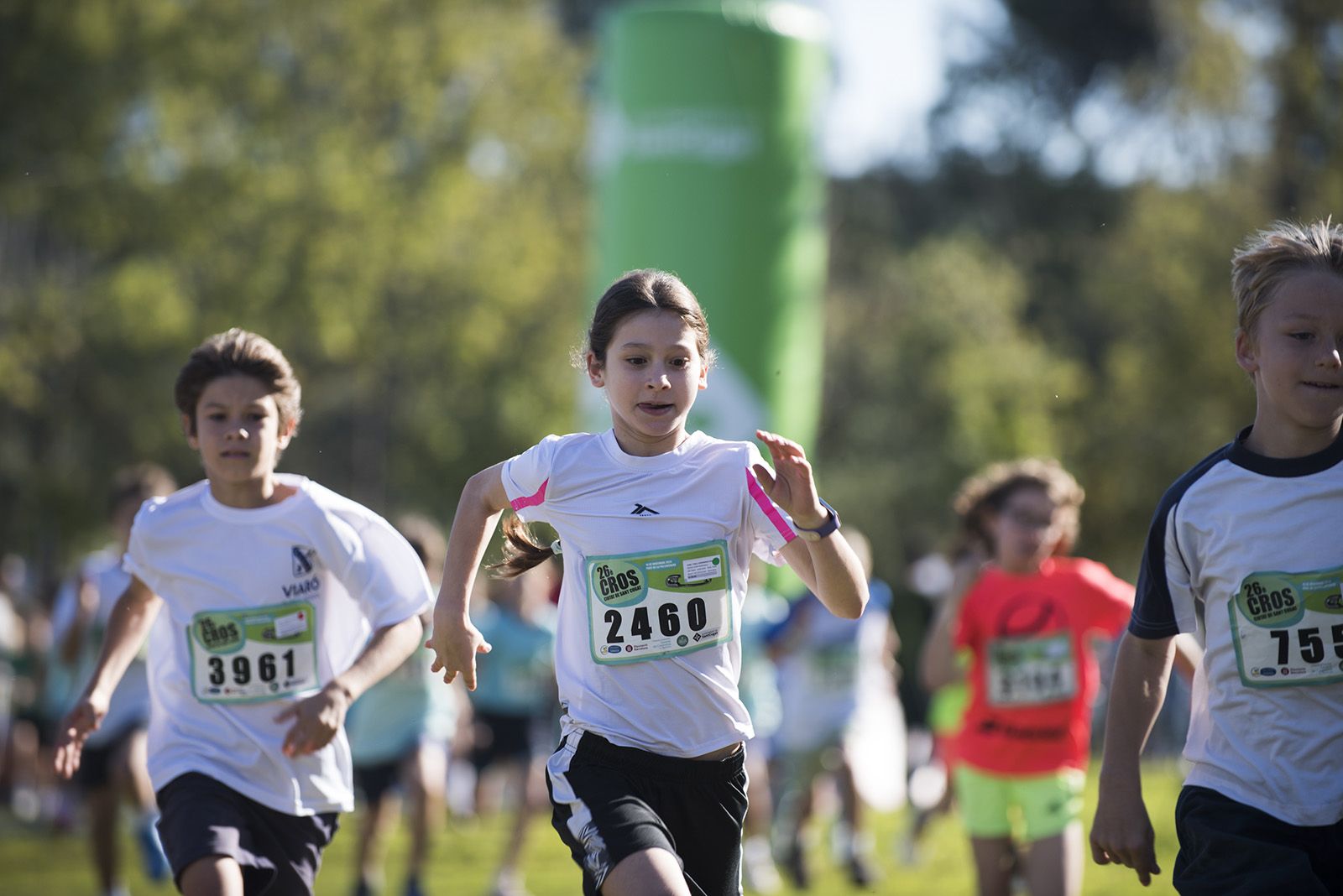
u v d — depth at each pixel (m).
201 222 71.19
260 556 14.78
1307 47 67.19
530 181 90.00
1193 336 70.62
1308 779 11.60
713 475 12.91
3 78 65.50
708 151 42.62
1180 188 75.25
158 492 24.14
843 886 30.33
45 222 72.50
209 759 14.54
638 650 12.66
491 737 34.03
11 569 52.06
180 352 74.50
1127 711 12.26
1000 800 19.19
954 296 99.19
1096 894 26.00
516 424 89.94
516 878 27.91
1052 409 91.75
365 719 26.27
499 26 85.94
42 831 39.19
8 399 69.81
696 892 12.91
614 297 12.91
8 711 42.78
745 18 43.00
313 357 89.69
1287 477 11.84
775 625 30.95
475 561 13.21
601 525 12.84
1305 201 66.50
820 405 109.69
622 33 43.88
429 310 84.69
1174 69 77.38
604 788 12.38
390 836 38.69
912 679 75.94
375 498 94.31
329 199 75.06
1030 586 19.31
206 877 13.45
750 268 42.97
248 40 73.62
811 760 29.89
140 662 24.62
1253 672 11.80
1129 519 79.62
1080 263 125.25
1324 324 11.75
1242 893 11.34
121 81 67.44
